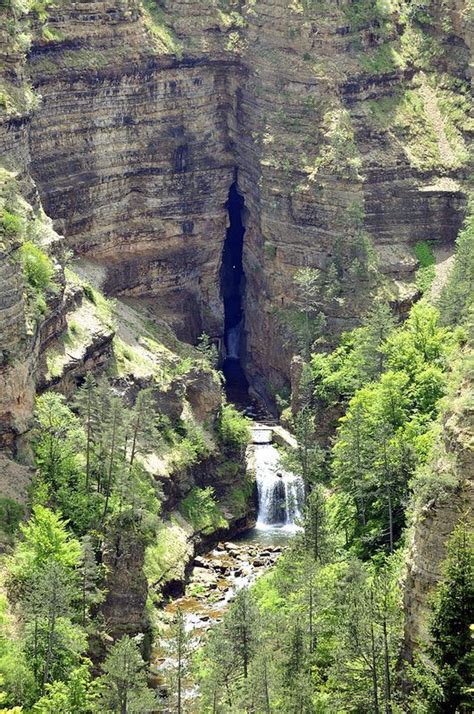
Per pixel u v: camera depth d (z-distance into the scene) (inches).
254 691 6304.1
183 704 6683.1
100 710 6560.0
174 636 7096.5
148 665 7273.6
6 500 7716.5
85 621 7229.3
